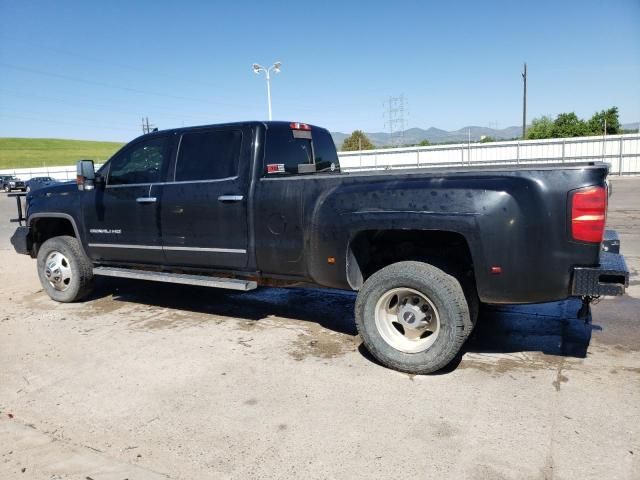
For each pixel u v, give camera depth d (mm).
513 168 3633
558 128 56625
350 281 4145
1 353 4613
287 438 3061
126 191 5449
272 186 4457
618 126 54375
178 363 4254
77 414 3439
